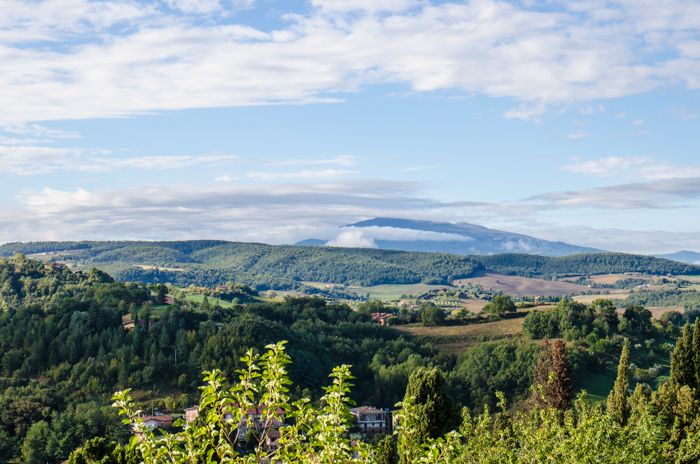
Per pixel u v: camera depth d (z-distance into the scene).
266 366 13.83
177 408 106.81
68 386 107.75
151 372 115.19
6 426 94.81
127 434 90.19
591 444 16.20
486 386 121.56
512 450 18.58
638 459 16.25
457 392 119.62
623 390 41.16
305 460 13.20
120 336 126.12
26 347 120.62
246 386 13.45
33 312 139.62
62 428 92.31
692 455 17.75
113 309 140.50
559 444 16.98
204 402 13.08
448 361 141.00
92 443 38.06
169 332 134.75
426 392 35.78
